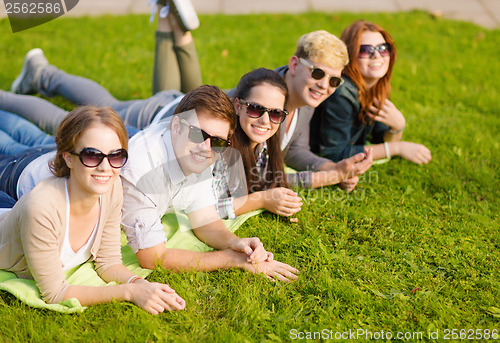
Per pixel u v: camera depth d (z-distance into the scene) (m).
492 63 6.02
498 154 4.17
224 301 2.57
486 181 3.75
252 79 2.90
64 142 2.17
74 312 2.38
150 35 6.26
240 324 2.43
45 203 2.22
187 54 4.11
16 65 5.24
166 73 4.12
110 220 2.53
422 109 4.91
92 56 5.60
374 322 2.49
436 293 2.66
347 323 2.46
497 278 2.79
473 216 3.34
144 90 4.99
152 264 2.70
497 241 3.10
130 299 2.43
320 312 2.52
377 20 7.19
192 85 4.27
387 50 3.63
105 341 2.29
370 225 3.22
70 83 4.12
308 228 3.15
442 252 2.98
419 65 5.87
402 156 4.02
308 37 3.26
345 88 3.61
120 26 6.45
